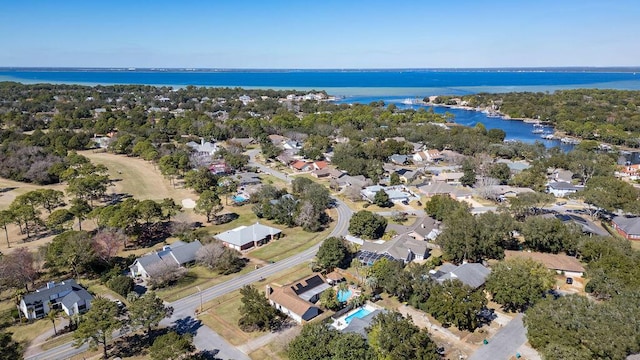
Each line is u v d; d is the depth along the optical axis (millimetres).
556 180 157125
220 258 92250
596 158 170875
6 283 81875
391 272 79812
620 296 63781
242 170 176000
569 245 91625
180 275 89062
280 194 135000
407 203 137750
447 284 72188
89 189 132750
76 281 88125
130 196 143000
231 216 127188
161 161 168000
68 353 65250
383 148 193625
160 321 73438
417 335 58344
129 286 82125
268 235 109875
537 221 95312
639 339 54406
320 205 124000
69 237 92375
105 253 92938
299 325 71750
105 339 66000
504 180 155125
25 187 150125
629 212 112625
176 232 109188
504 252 93312
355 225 108375
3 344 56906
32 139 199875
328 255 90000
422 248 96500
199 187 144625
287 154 192625
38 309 75375
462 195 139750
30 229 115312
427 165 187375
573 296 63906
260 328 71250
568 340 56344
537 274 77438
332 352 56250
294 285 81000
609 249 82750
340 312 75188
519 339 66625
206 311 77000
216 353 64812
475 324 68500
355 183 152500
